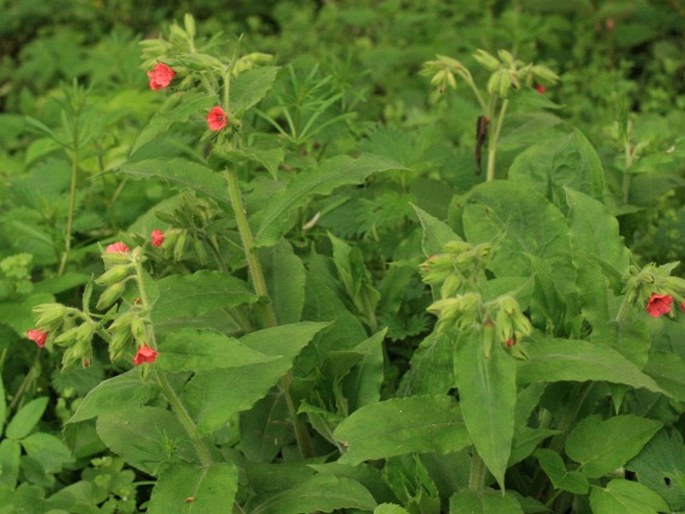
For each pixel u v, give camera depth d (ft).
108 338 1.32
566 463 1.53
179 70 1.39
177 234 1.55
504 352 1.17
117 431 1.51
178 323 1.63
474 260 1.19
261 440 1.66
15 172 2.57
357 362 1.56
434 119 2.61
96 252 2.16
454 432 1.30
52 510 1.62
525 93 1.83
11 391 2.05
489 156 1.95
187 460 1.47
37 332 1.27
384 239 1.96
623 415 1.42
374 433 1.29
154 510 1.26
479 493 1.34
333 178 1.45
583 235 1.47
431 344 1.51
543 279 1.51
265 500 1.46
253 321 1.66
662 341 1.56
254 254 1.49
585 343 1.29
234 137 1.41
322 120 2.04
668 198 2.39
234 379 1.34
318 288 1.69
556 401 1.48
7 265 1.98
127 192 2.39
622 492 1.35
